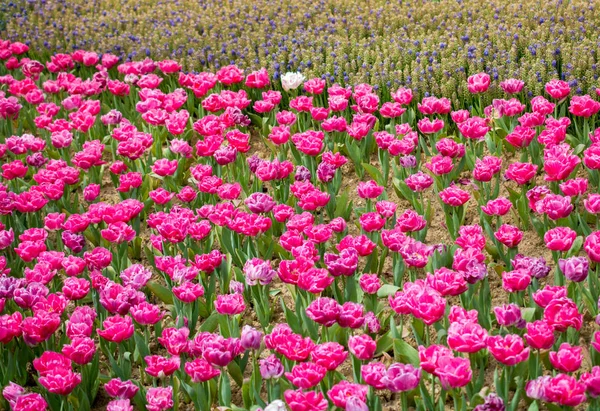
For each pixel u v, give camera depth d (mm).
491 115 7242
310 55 9250
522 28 9008
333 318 4207
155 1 12672
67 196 6949
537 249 6020
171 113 7871
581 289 4906
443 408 4137
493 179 7004
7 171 6582
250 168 6703
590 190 6590
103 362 5176
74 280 4836
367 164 7020
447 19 9992
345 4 11078
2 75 10609
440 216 6590
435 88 8008
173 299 5324
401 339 4668
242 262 5801
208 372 4094
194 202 6645
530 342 3922
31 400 3982
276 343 4051
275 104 7852
